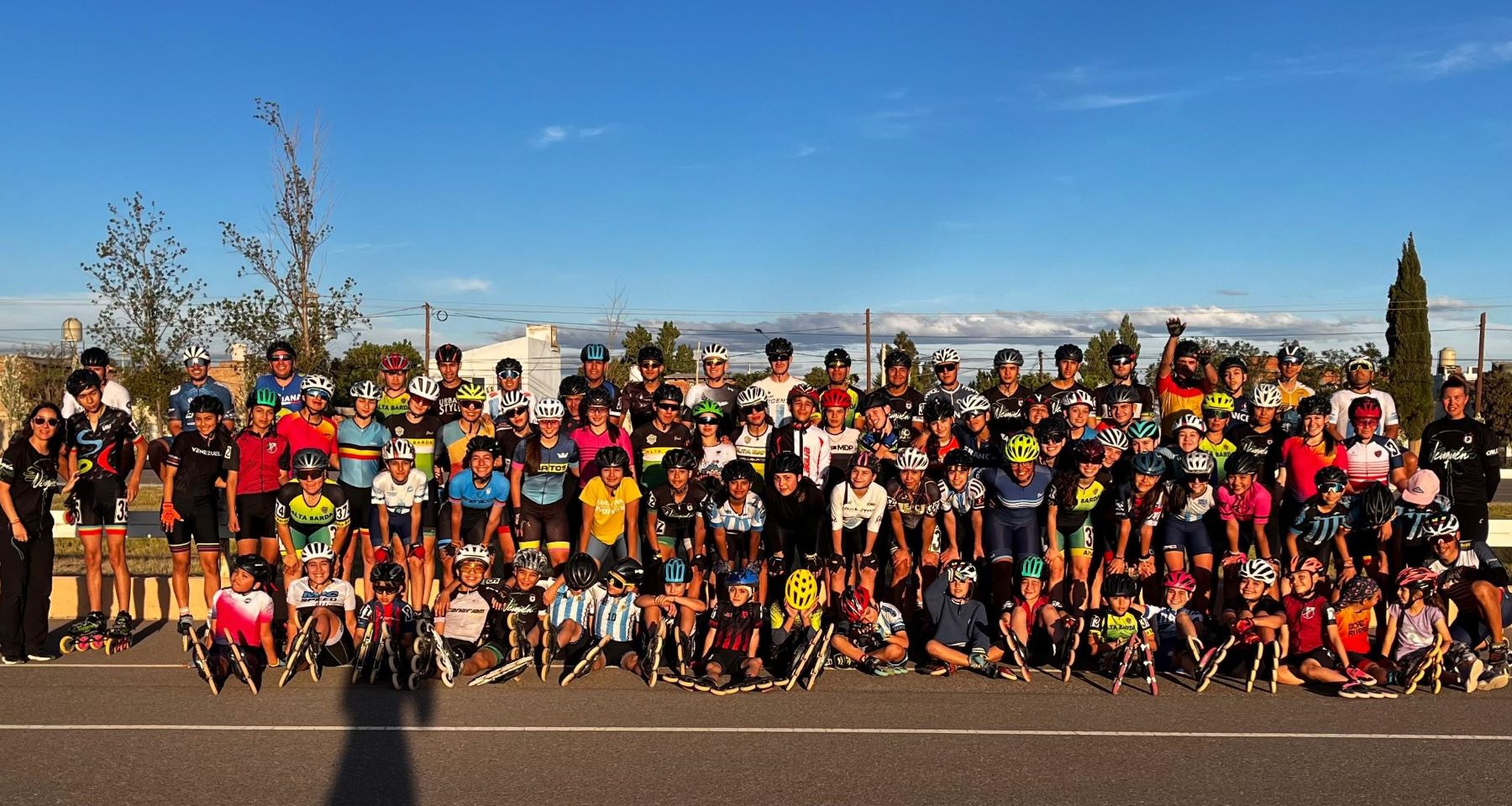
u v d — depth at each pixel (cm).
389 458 932
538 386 4412
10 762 609
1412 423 4244
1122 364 1085
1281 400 1107
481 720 701
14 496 886
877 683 820
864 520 919
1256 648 797
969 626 848
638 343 4369
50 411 885
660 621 821
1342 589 815
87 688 791
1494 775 588
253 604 813
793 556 987
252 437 971
